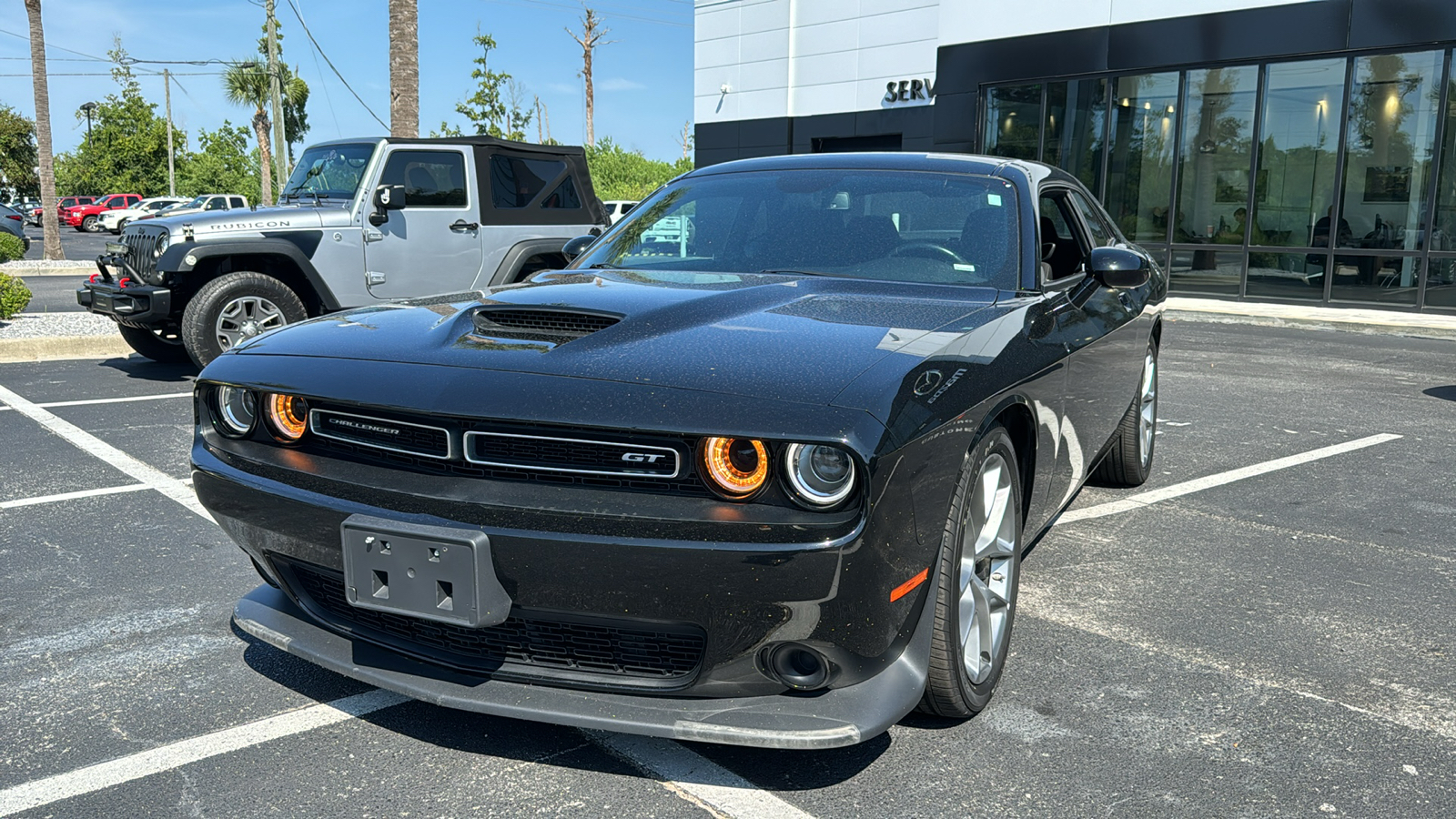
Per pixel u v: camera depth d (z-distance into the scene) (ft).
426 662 7.66
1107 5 54.39
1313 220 49.34
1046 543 13.55
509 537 6.85
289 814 7.14
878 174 11.84
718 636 6.80
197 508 14.84
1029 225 10.84
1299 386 27.37
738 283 9.84
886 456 6.60
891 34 68.54
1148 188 54.49
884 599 6.82
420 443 7.48
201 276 25.85
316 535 7.66
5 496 15.37
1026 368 8.69
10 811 7.17
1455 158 44.93
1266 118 50.19
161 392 24.57
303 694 9.04
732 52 76.89
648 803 7.29
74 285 58.75
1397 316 44.73
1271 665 9.75
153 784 7.55
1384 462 18.38
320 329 9.00
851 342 7.73
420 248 27.48
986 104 60.03
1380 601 11.53
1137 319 13.62
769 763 7.84
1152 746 8.15
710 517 6.63
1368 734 8.41
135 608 11.04
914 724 8.48
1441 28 44.57
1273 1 49.03
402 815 7.13
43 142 76.28
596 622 7.00
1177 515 14.97
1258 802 7.36
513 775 7.67
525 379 7.30
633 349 7.64
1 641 10.15
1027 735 8.31
